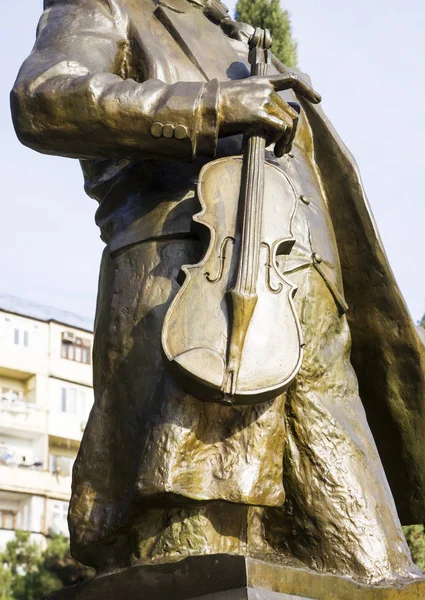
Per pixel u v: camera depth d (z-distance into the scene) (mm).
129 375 3801
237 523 3738
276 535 3895
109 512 3756
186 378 3494
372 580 3777
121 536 3764
